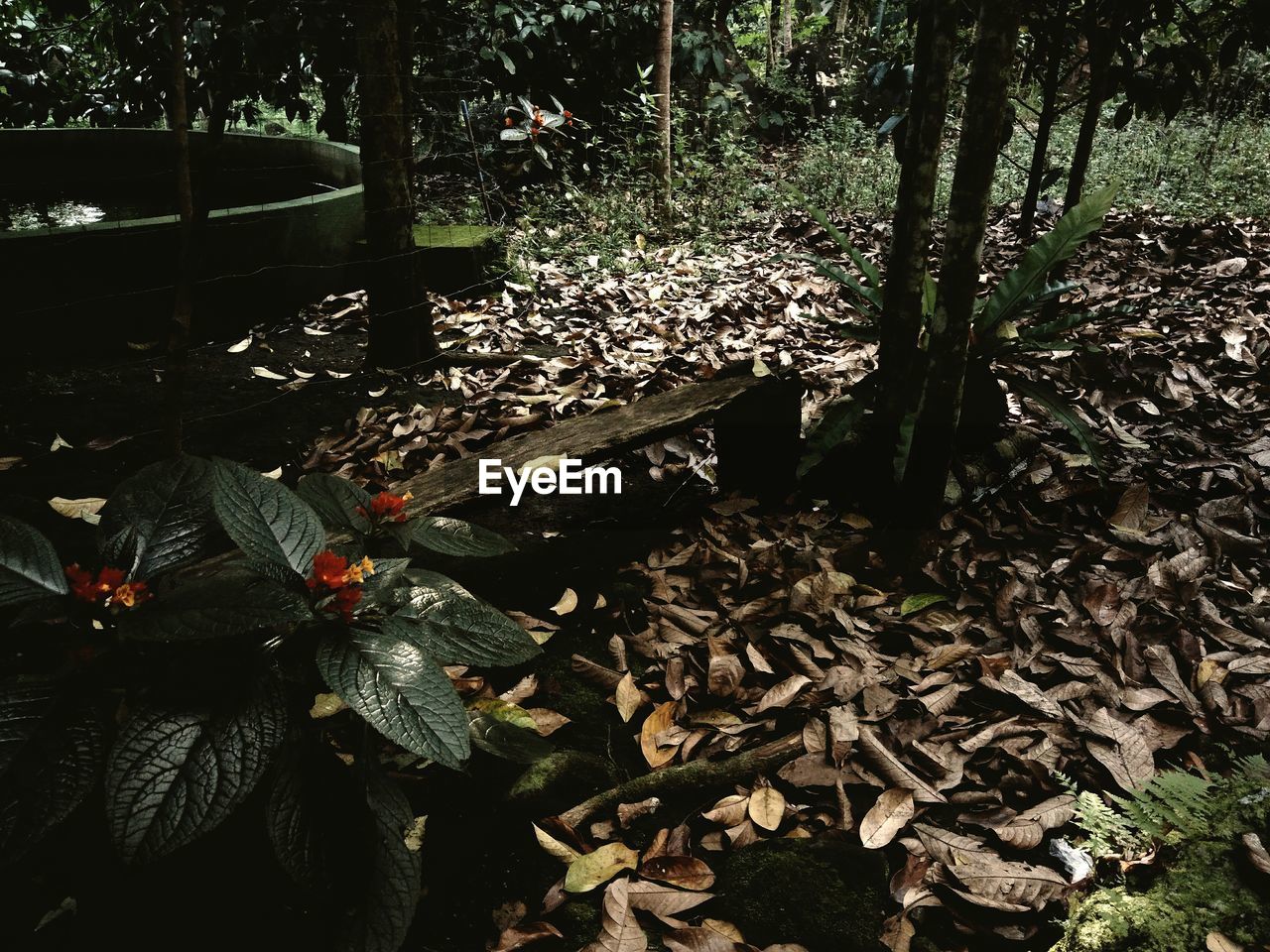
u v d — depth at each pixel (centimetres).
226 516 162
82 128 682
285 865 144
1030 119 874
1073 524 299
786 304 500
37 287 393
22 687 145
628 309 499
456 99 686
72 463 327
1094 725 212
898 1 534
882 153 736
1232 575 269
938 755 208
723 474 317
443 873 182
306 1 523
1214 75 783
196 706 143
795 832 192
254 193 669
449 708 148
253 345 443
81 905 167
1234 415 363
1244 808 177
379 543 191
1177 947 154
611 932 168
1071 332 435
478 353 423
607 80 766
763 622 254
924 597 260
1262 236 573
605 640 253
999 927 170
